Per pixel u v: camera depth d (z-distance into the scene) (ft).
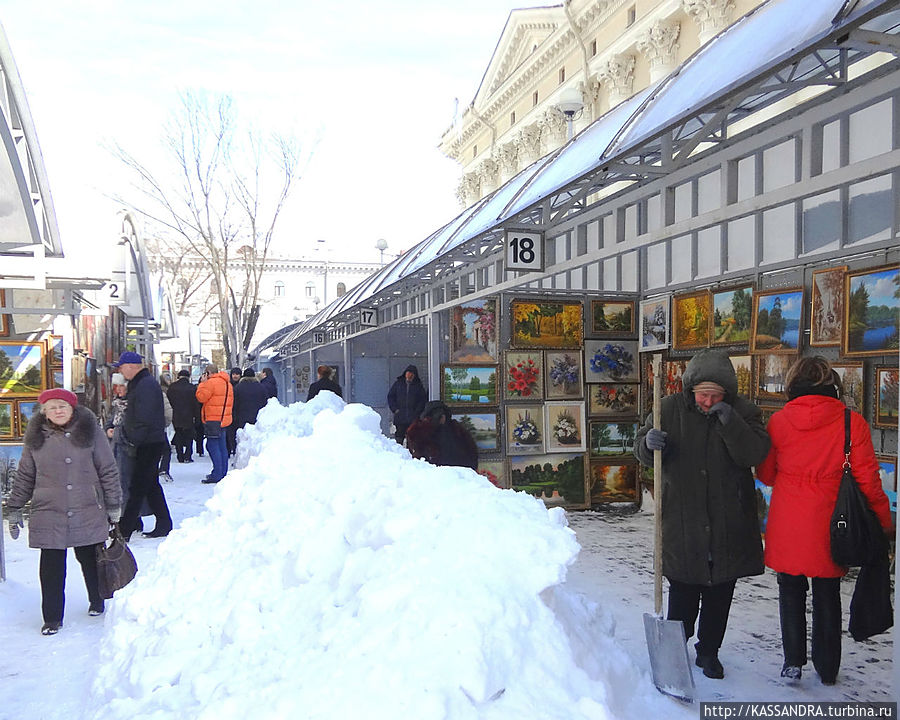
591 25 65.05
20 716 10.44
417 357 50.55
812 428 10.39
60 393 14.25
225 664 8.65
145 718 7.98
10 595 16.14
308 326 66.54
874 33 9.07
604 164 14.58
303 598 9.30
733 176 15.17
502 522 8.53
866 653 12.04
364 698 6.44
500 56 88.22
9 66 18.54
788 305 18.57
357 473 12.40
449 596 7.31
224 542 12.54
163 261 90.38
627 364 25.95
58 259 23.22
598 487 25.66
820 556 10.27
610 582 16.38
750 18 13.30
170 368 86.28
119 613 12.34
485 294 24.34
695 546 10.82
